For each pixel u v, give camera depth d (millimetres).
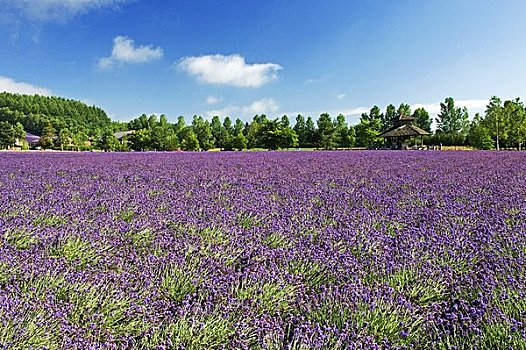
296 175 9648
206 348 2182
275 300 2662
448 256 3359
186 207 5148
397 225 4391
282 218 4641
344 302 2529
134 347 2115
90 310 2402
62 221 4301
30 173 9445
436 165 13023
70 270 2887
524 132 41312
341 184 7855
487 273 2957
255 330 2301
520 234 3814
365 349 2088
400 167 12234
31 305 2320
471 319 2373
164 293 2771
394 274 3035
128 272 2943
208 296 2672
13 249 3260
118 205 5168
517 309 2412
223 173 10125
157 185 7461
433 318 2434
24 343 2023
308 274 3111
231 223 4387
